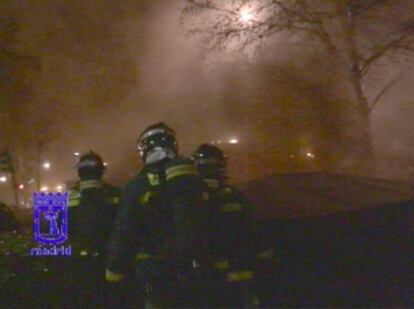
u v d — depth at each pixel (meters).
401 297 7.68
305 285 7.54
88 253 6.14
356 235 8.27
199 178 4.38
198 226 4.16
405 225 8.55
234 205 5.13
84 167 5.37
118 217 4.33
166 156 4.36
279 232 8.02
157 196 4.29
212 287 4.70
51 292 6.53
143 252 4.36
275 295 7.19
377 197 9.16
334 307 7.46
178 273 4.38
